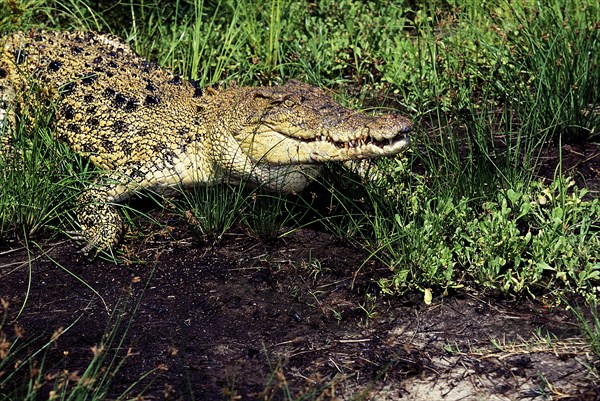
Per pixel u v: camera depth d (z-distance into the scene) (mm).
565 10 8219
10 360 4902
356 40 8656
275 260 5973
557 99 7195
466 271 5582
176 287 5699
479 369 4793
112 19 8891
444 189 6289
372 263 5875
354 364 4887
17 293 5629
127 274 5852
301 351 5023
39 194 6250
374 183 6449
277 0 8859
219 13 9070
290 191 6402
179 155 6488
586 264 5414
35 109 6945
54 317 5375
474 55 8172
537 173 6691
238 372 4852
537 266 5406
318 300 5512
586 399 4496
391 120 5625
